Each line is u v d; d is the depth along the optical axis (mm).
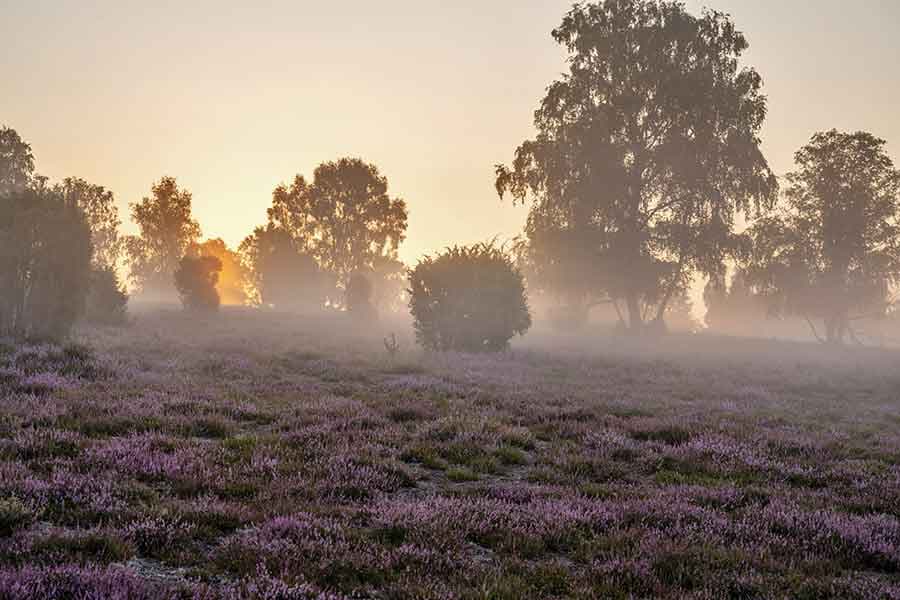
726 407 18000
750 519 7730
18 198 23203
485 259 30734
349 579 5613
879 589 5801
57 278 22891
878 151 56062
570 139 49969
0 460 8305
